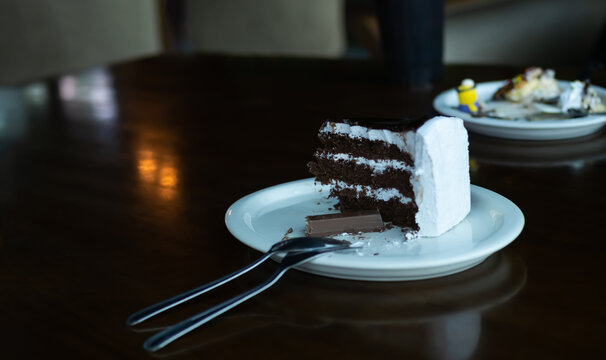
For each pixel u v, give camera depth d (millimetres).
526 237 617
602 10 2105
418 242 602
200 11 3092
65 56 2592
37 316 546
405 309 529
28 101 1198
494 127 841
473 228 615
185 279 579
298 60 1431
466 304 531
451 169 608
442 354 489
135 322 524
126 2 2787
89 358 502
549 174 748
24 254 632
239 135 926
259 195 674
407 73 1132
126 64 1513
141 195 744
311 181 705
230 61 1467
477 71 1214
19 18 2424
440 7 1103
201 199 725
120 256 619
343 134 666
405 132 624
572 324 509
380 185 656
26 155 893
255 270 582
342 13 3264
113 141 933
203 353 499
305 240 575
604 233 618
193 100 1137
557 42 2174
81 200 740
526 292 541
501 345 494
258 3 2980
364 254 583
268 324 521
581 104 913
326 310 532
